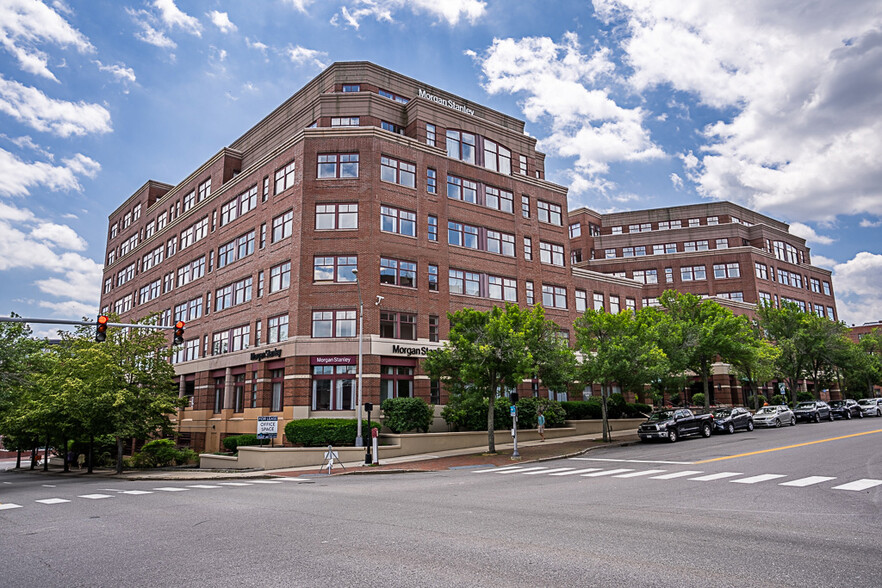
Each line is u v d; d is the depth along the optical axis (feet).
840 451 73.26
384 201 118.73
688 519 35.37
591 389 150.10
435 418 114.32
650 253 239.91
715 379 184.65
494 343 92.84
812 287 247.09
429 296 121.08
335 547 29.27
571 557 26.20
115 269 206.90
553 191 153.48
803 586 21.43
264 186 130.00
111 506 50.08
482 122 142.00
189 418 143.13
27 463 209.36
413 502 45.93
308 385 109.29
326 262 114.52
